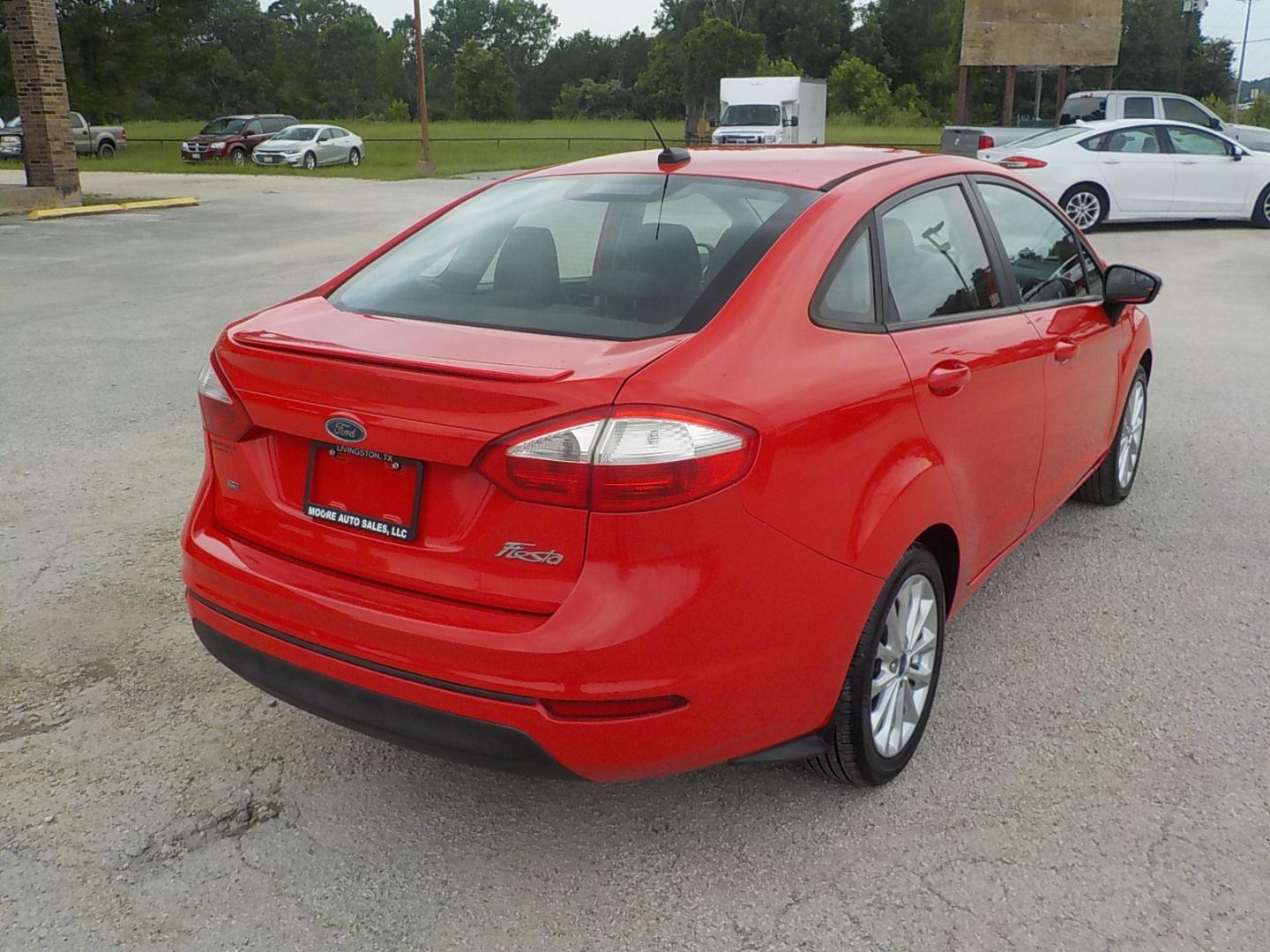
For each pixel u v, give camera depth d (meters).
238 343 2.73
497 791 3.06
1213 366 8.20
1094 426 4.52
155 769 3.14
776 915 2.59
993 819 2.94
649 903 2.63
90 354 8.23
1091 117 19.78
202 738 3.29
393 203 21.97
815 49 99.44
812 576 2.58
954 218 3.50
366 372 2.45
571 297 2.78
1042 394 3.75
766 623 2.51
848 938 2.51
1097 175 15.47
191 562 2.84
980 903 2.62
